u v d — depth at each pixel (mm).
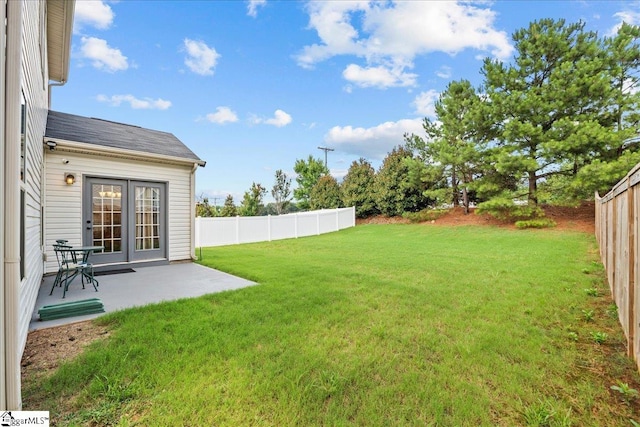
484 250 8617
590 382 2207
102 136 6715
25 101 2830
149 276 5762
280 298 4145
